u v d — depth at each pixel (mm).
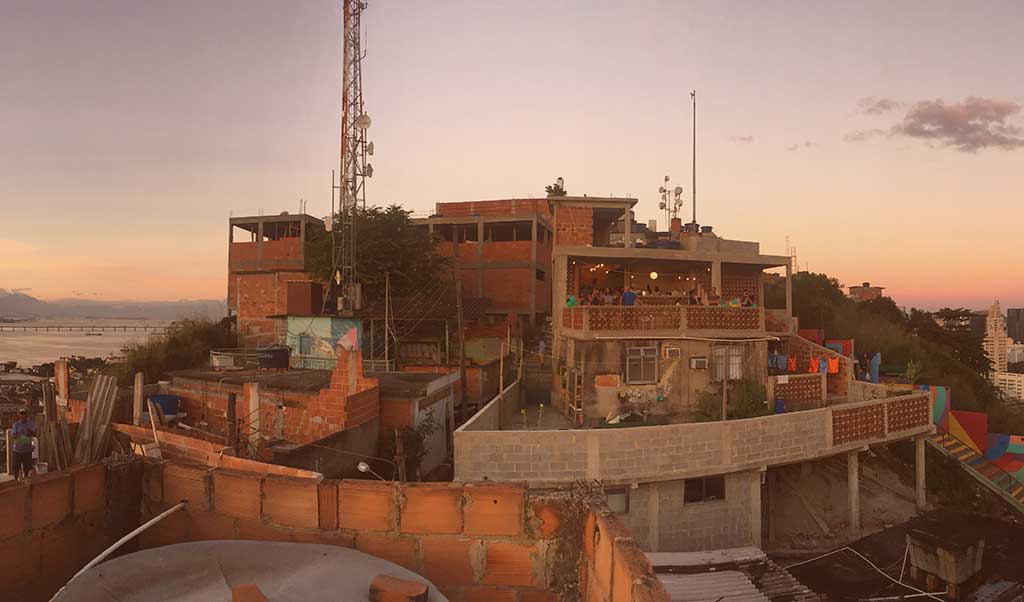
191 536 5715
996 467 23078
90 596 3984
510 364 29500
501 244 40219
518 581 5223
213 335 37219
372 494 5359
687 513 16594
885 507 20984
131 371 31516
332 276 30266
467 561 5262
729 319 22250
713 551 14117
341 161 33188
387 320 29172
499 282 39938
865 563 16922
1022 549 17844
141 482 5910
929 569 15383
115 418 19422
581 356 21250
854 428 19234
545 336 37094
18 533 4887
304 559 4766
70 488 5270
